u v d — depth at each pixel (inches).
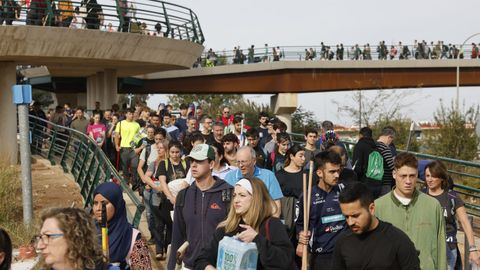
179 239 236.8
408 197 216.1
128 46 777.6
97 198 183.0
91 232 142.6
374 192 363.9
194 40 917.2
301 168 290.2
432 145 1083.9
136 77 1537.9
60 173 660.7
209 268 186.1
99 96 1086.4
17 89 378.0
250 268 173.0
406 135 1245.1
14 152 768.3
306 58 1663.4
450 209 257.3
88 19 761.0
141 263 187.0
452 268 258.7
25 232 372.2
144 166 399.9
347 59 1695.4
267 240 177.5
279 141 393.4
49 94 2306.8
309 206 239.8
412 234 213.2
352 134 1652.3
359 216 167.9
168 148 346.6
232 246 173.8
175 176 341.1
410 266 168.7
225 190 230.7
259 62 1638.8
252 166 264.2
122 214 187.0
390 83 1736.0
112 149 666.8
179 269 238.2
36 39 702.5
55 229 138.8
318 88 1667.1
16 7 690.8
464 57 1812.3
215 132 436.1
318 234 247.9
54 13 729.0
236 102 2017.7
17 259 342.3
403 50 1756.9
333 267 177.2
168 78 1593.3
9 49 696.4
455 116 1059.9
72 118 823.7
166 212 344.5
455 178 762.8
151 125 494.9
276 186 267.6
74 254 138.8
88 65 900.6
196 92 1622.8
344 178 288.4
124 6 788.0
